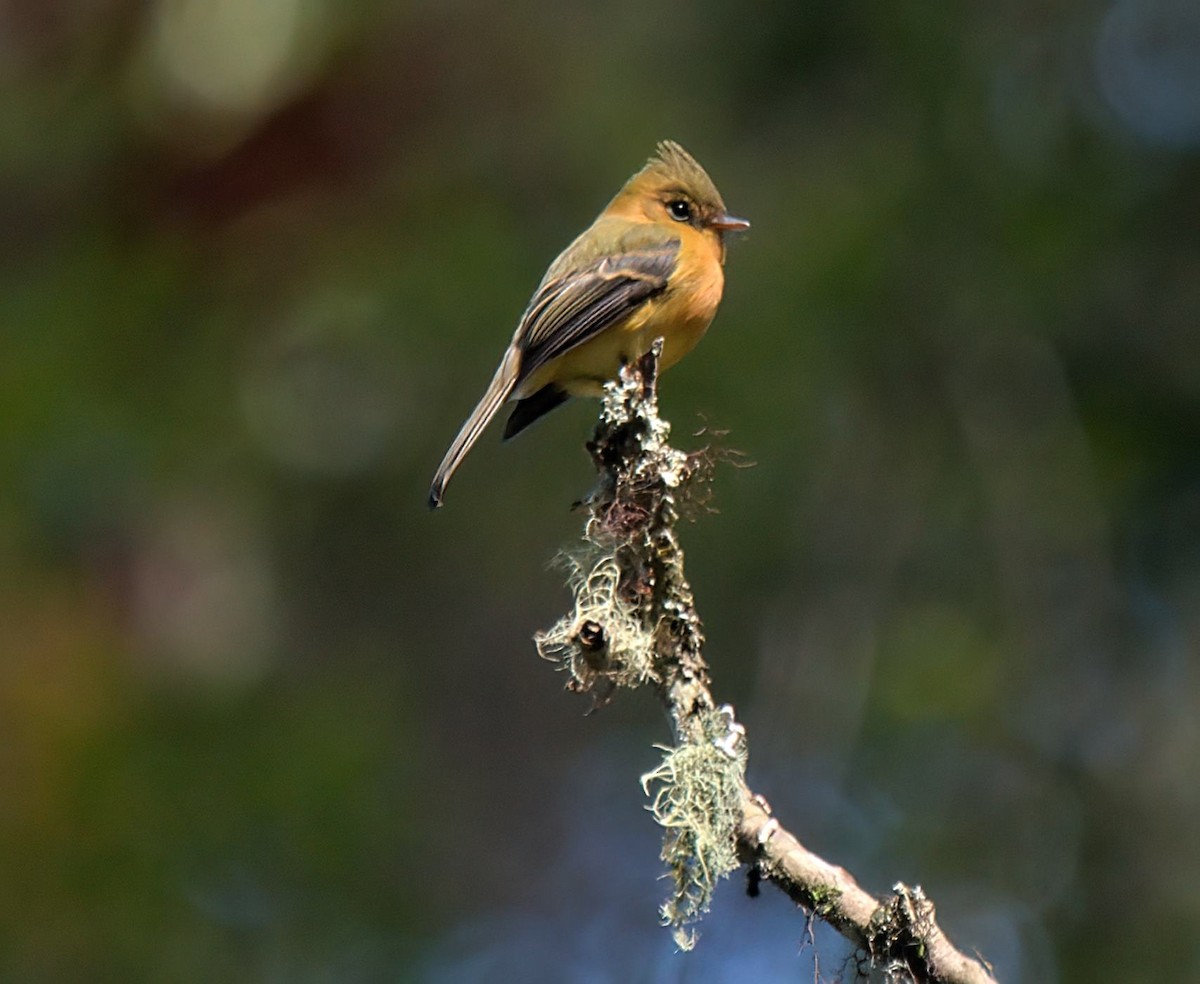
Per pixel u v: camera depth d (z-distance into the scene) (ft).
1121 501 43.73
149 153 44.65
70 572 40.24
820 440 43.04
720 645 42.65
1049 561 41.75
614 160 45.37
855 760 40.24
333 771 38.11
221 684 40.09
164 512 41.75
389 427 45.39
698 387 42.34
